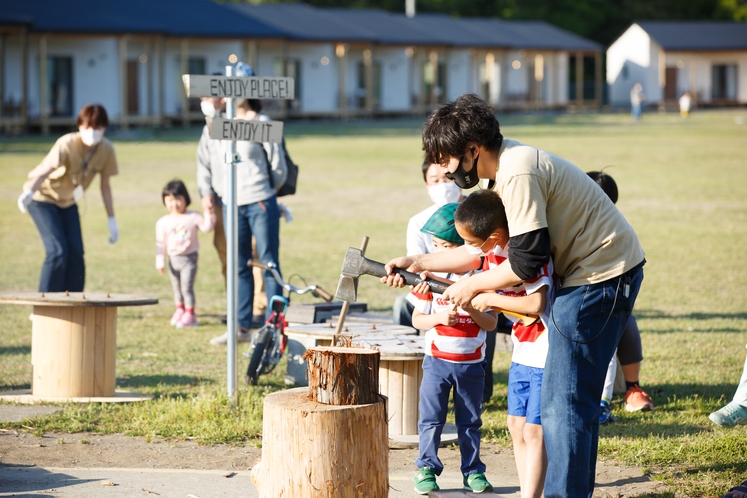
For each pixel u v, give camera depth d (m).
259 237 11.88
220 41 67.06
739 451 7.73
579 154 44.44
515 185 5.53
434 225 6.62
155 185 32.22
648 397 9.23
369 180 34.81
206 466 7.55
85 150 12.47
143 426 8.48
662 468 7.40
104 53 60.00
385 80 82.00
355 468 5.76
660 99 100.25
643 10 115.19
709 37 99.88
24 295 9.33
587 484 5.75
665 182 33.53
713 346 11.84
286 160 12.12
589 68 116.75
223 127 8.62
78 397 9.32
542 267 5.70
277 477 5.80
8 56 56.84
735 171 37.25
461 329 6.79
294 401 5.93
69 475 7.21
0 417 8.66
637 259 5.80
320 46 75.38
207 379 10.38
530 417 6.21
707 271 17.50
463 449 6.93
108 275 17.00
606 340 5.75
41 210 12.35
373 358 5.88
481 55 90.69
